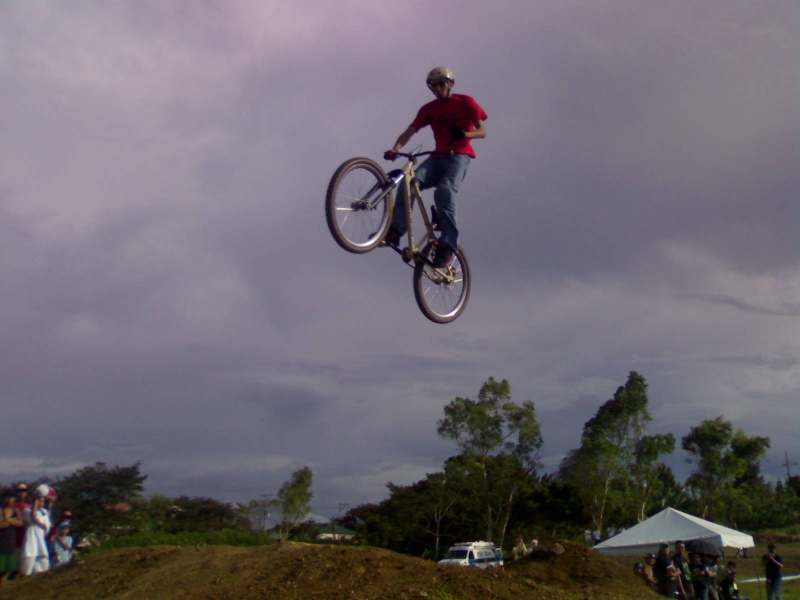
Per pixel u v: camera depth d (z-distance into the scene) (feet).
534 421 128.26
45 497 29.50
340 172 20.90
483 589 22.22
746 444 142.10
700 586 44.42
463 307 27.14
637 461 128.98
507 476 126.41
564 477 139.23
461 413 127.95
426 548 129.08
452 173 23.26
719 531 56.18
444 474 128.98
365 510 136.98
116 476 76.48
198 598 20.70
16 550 28.25
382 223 22.26
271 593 20.43
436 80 23.40
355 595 20.36
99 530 72.43
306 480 114.42
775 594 53.93
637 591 33.73
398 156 23.13
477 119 23.56
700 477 138.10
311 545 24.91
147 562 25.07
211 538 47.85
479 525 126.72
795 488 194.08
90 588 23.67
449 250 23.41
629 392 130.00
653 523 60.23
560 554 37.01
